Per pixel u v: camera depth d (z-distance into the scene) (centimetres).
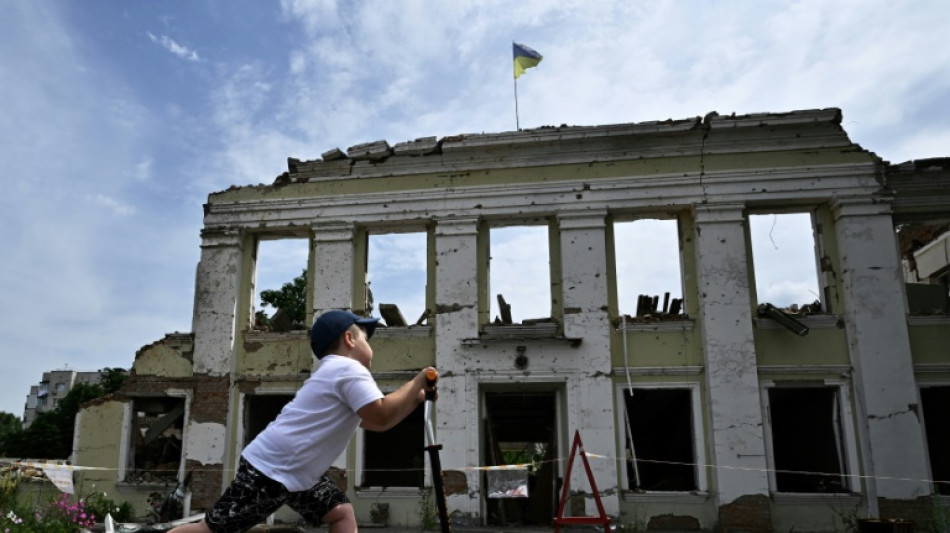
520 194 1485
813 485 1488
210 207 1593
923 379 1340
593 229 1455
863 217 1387
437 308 1468
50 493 1402
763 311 1374
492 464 1434
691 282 1434
